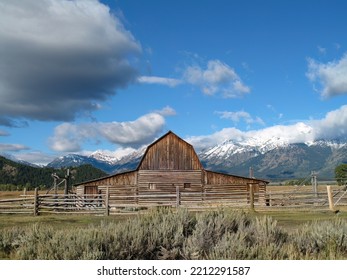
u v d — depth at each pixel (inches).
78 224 775.1
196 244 359.3
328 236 393.7
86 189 1800.0
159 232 381.1
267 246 337.4
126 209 1214.9
